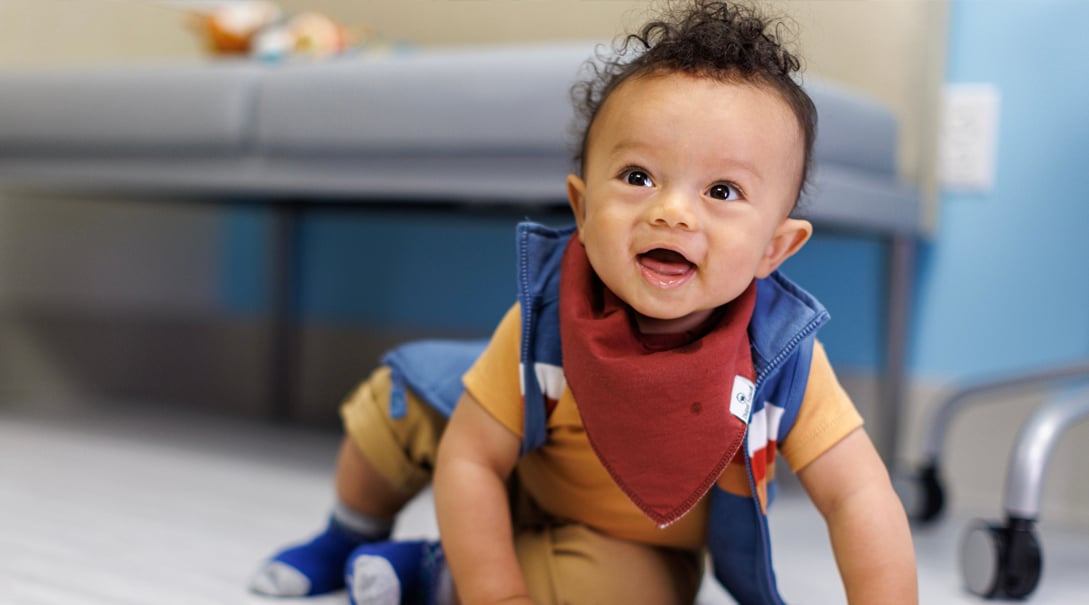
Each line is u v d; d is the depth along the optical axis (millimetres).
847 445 666
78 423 1837
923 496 1267
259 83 1378
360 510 857
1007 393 1366
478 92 1200
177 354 2203
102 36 1965
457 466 692
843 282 1586
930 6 1418
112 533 1062
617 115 625
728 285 611
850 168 1235
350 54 1625
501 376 693
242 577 909
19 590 843
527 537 762
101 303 2156
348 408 856
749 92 619
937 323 1491
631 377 620
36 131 1534
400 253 1996
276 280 2033
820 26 1208
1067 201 1412
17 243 2023
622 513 723
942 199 1485
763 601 725
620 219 608
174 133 1433
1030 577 934
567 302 657
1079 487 1367
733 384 633
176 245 2203
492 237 1904
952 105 1474
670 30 659
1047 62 1420
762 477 669
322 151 1324
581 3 1400
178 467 1473
